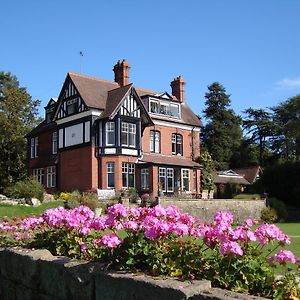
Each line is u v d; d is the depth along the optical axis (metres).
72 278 4.50
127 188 30.30
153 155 33.62
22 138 41.50
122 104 30.91
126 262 4.24
